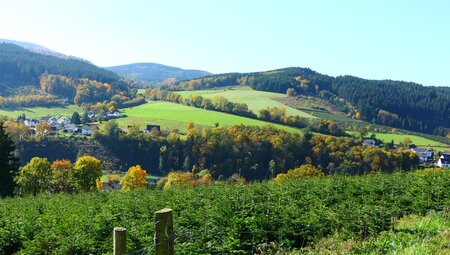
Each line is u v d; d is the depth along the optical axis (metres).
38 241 15.60
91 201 24.69
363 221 14.54
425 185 20.80
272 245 13.35
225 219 15.06
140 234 14.15
